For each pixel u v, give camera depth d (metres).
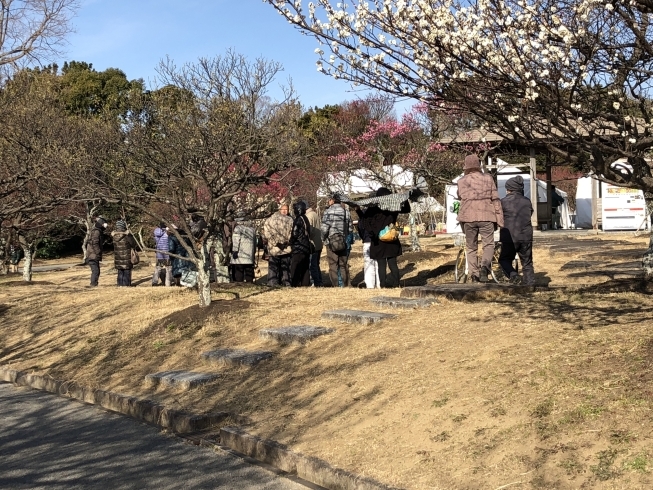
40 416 8.47
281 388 7.64
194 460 6.45
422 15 5.65
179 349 9.88
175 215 12.70
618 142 5.69
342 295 11.72
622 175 5.73
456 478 4.92
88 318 12.73
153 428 7.62
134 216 17.89
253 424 6.89
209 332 10.24
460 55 5.59
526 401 5.61
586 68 5.38
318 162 21.05
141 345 10.46
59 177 12.84
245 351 9.04
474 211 10.83
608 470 4.45
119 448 6.96
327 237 14.97
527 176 24.86
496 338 7.32
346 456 5.71
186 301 12.73
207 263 11.53
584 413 5.14
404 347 7.81
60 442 7.29
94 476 6.15
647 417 4.85
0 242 21.30
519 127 5.70
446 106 6.21
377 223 13.68
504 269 11.12
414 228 22.16
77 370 10.06
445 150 20.30
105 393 8.73
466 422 5.62
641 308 7.83
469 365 6.69
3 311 14.40
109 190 11.40
